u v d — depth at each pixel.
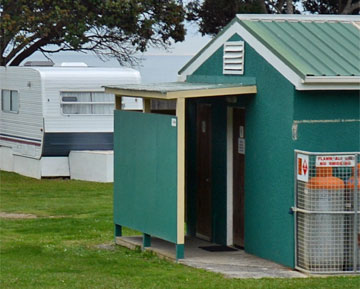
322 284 12.85
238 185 16.16
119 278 13.68
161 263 15.03
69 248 16.98
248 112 15.42
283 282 13.04
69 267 14.71
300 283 12.93
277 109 14.49
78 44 37.16
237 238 16.27
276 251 14.65
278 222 14.53
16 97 31.91
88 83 30.36
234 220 16.38
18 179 30.67
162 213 15.41
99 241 18.19
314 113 14.14
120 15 37.09
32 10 36.75
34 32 37.00
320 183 13.59
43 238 18.77
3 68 32.59
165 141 15.16
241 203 16.08
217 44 16.39
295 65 13.94
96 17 37.12
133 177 16.58
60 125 30.30
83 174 30.52
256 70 15.11
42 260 15.47
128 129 16.73
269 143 14.77
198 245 16.66
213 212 16.89
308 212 13.63
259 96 15.04
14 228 20.58
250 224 15.50
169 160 15.05
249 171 15.45
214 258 15.34
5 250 16.59
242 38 15.56
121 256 15.91
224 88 14.95
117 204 17.39
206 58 16.86
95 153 30.14
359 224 13.74
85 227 20.58
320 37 15.27
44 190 28.42
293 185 14.05
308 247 13.73
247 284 12.93
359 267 13.85
